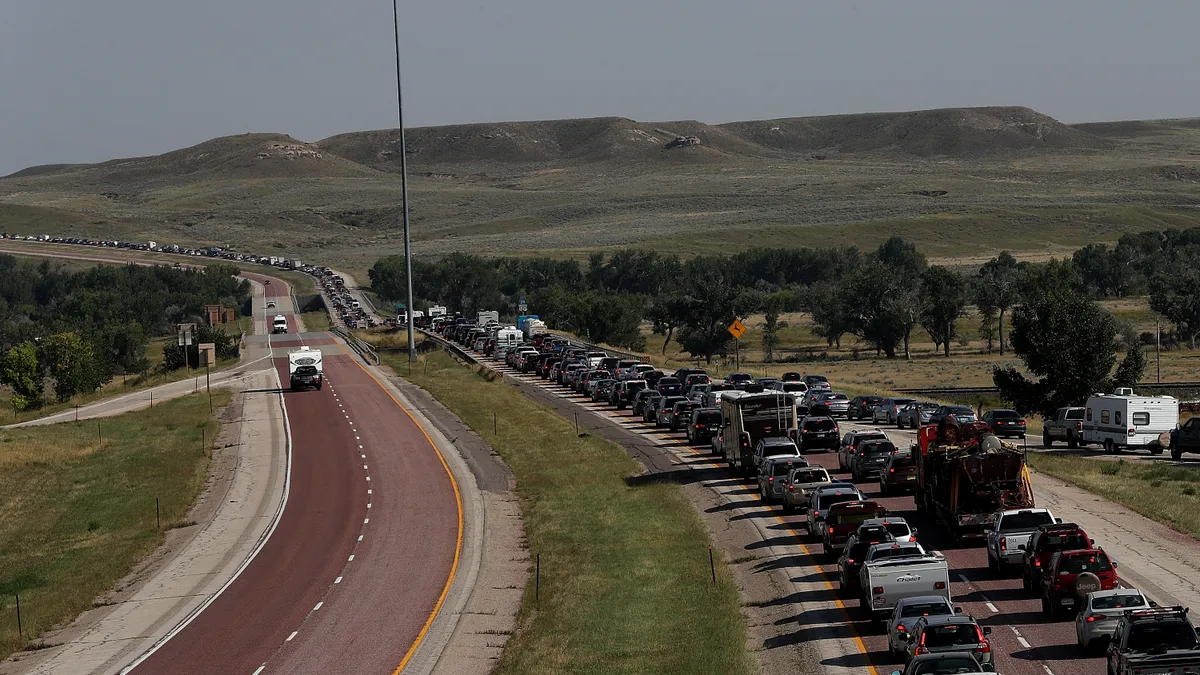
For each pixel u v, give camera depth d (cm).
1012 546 8506
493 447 16988
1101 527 10225
